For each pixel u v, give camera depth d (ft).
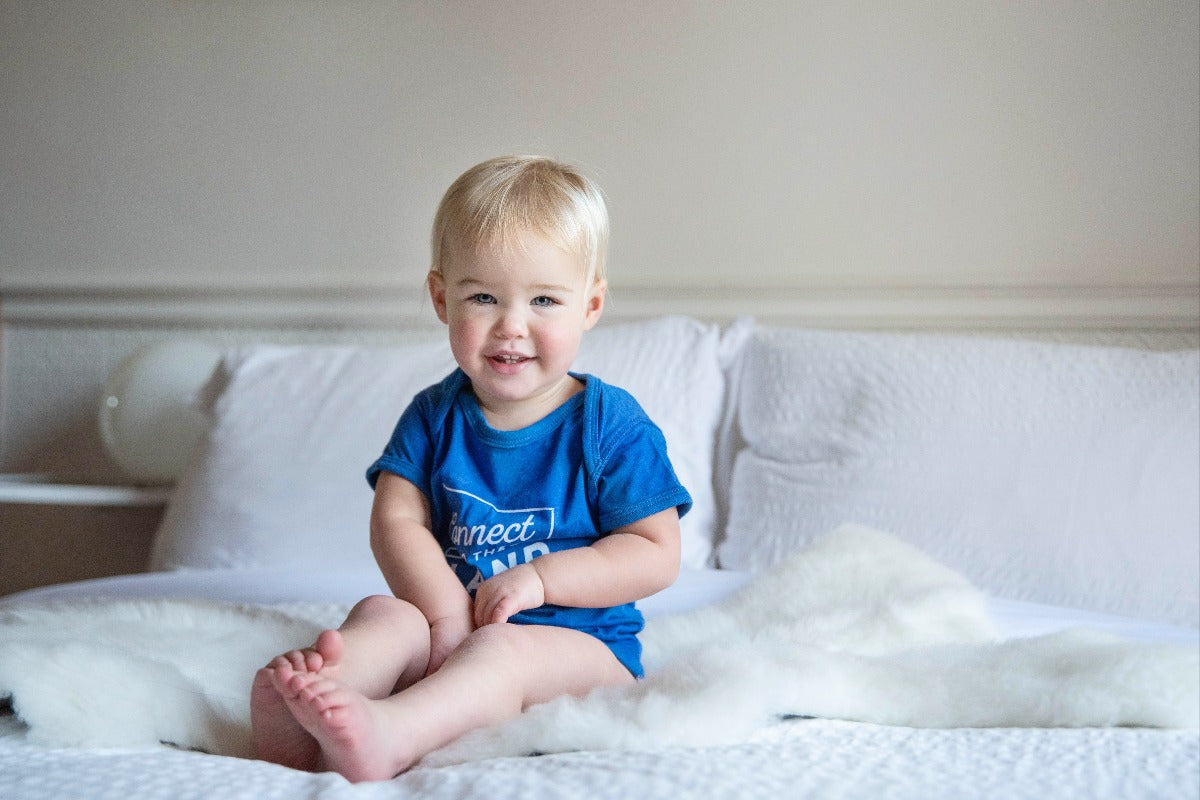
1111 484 5.41
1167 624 4.95
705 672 3.08
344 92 8.39
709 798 2.21
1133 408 5.62
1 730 2.89
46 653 2.88
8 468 8.86
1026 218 7.04
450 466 3.80
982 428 5.81
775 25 7.54
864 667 3.36
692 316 7.66
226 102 8.62
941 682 3.29
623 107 7.82
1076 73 6.93
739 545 6.24
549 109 7.97
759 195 7.57
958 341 6.32
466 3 8.13
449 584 3.50
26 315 8.87
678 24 7.71
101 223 8.86
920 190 7.26
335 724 2.53
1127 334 6.84
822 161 7.45
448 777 2.43
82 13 8.86
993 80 7.11
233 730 2.97
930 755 2.67
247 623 3.76
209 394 7.46
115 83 8.82
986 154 7.12
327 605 4.52
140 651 3.26
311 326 8.45
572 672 3.25
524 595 3.33
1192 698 3.14
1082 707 3.16
